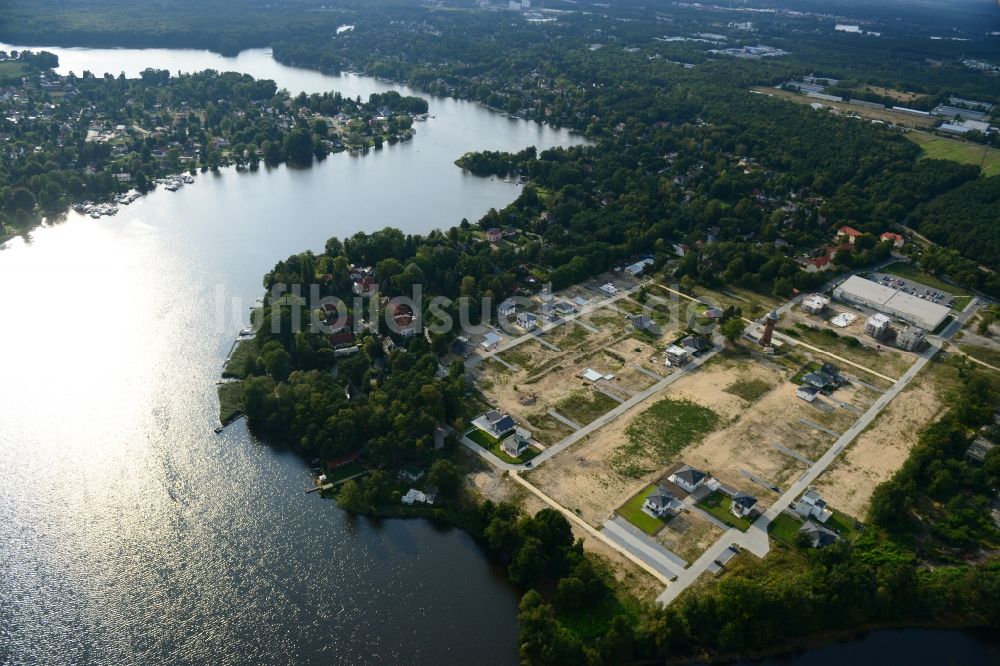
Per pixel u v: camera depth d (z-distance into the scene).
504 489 162.50
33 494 161.00
